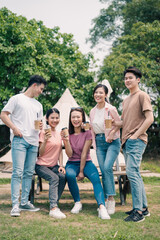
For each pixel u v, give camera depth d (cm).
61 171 436
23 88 1367
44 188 705
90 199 544
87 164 436
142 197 393
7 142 1677
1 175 1048
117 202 507
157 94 1756
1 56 1354
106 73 1720
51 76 1516
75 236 303
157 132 1848
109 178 415
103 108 442
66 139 427
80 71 1642
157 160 1645
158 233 313
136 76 399
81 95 1548
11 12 1400
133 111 388
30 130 414
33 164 424
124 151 403
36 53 1453
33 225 339
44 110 1445
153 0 1922
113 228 328
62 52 1648
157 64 1664
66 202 508
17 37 1359
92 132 444
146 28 1698
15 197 395
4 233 310
